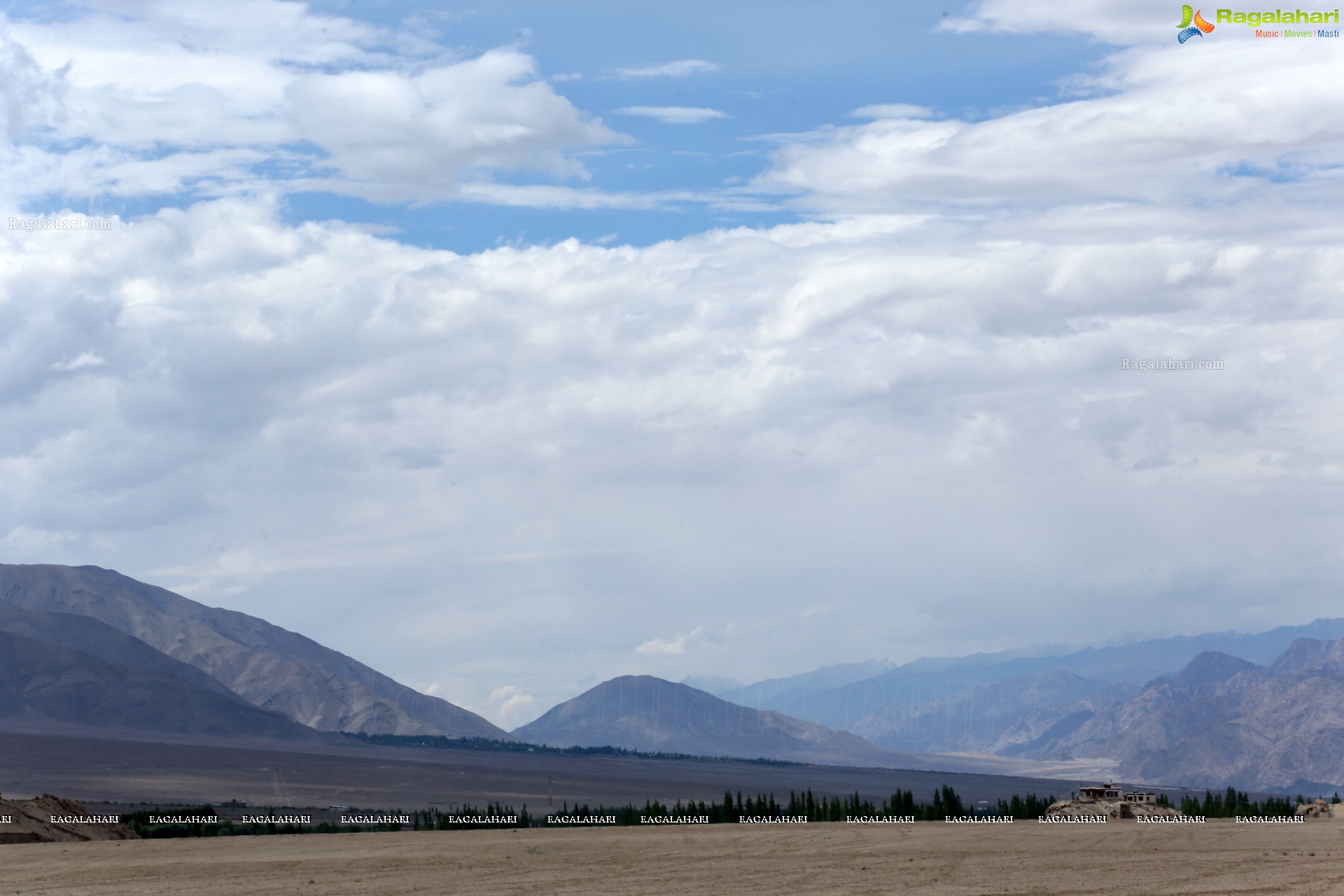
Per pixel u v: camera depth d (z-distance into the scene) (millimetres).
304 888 55938
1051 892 51125
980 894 50688
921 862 65812
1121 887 52500
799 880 57438
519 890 54094
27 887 57188
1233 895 49375
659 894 52312
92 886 57594
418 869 64562
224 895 53188
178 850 77812
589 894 52625
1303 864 61844
